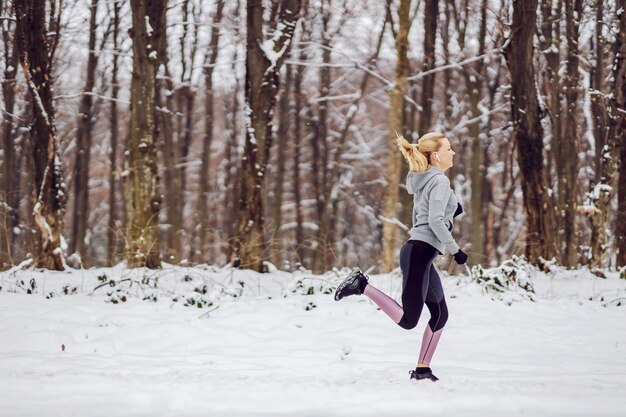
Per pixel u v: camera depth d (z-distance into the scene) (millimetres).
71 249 28844
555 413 4312
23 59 13969
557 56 20297
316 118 28672
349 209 33406
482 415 4215
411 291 5758
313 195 32594
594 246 16000
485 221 28484
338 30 26266
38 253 14820
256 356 6957
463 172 29734
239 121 29391
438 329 5797
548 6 18641
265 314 8594
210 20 25891
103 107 29078
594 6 19000
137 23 14336
